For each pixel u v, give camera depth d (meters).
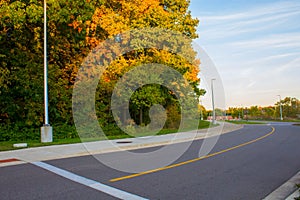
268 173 7.91
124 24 20.66
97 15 20.56
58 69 19.70
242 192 6.05
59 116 19.48
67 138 18.53
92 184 6.66
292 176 7.57
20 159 10.29
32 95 18.38
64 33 20.31
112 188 6.31
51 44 19.88
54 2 16.55
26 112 18.75
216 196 5.77
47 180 7.07
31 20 16.22
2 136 17.05
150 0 21.73
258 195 5.86
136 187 6.40
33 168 8.69
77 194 5.87
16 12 15.41
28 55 18.72
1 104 17.92
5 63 17.05
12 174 7.84
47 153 11.54
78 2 17.77
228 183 6.79
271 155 11.30
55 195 5.81
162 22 21.52
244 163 9.46
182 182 6.86
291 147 13.95
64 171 8.16
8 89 17.56
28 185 6.61
